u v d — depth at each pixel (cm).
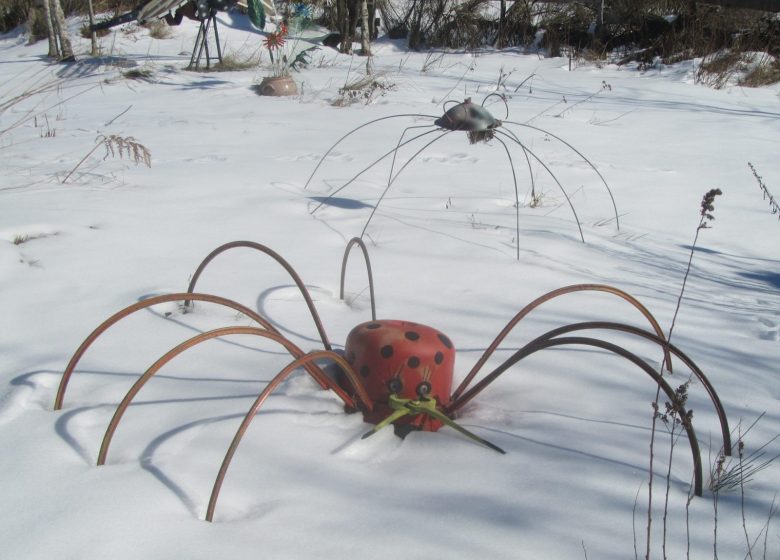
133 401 253
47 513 194
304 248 416
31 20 1809
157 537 186
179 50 1600
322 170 620
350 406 248
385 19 1844
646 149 777
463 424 249
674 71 1403
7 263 374
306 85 1172
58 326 314
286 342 233
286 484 209
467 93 1127
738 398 273
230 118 896
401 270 388
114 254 397
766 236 518
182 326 314
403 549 185
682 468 227
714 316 354
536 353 299
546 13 1709
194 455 221
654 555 188
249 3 1303
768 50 1452
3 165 605
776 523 202
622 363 295
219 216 469
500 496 208
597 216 534
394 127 843
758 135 877
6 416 243
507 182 607
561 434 242
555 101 1084
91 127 823
